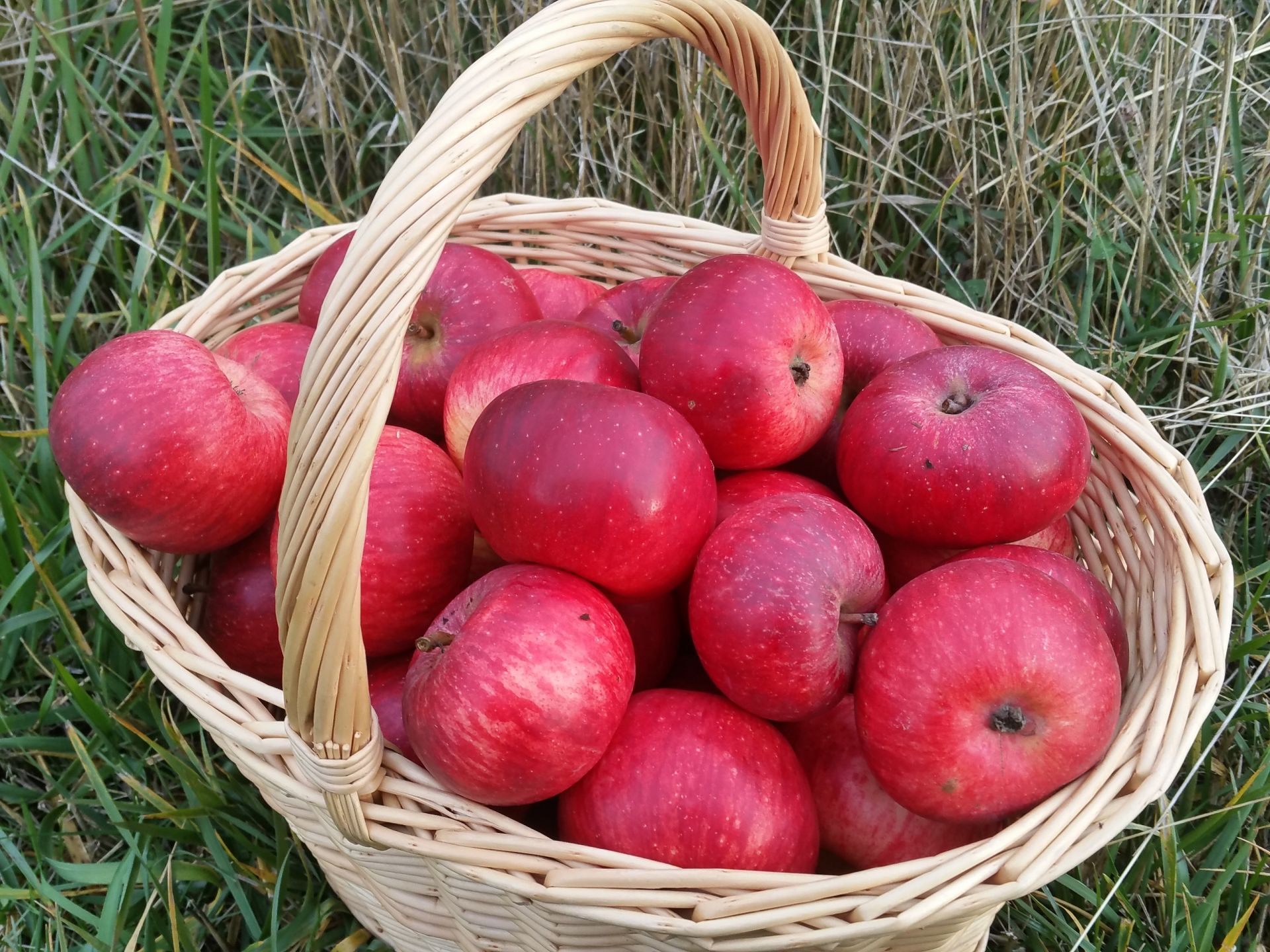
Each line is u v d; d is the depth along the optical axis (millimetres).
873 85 717
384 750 366
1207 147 688
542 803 425
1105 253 659
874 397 424
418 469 422
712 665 375
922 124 747
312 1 772
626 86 802
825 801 398
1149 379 691
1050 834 338
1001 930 511
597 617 365
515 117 333
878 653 358
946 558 433
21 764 575
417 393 500
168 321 522
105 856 527
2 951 494
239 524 445
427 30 798
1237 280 687
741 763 367
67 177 742
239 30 836
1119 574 451
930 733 348
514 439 374
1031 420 397
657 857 363
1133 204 673
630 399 379
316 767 342
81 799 542
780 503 382
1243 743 538
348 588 313
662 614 424
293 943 491
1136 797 346
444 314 497
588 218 561
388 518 409
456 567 425
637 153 816
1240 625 587
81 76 723
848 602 378
